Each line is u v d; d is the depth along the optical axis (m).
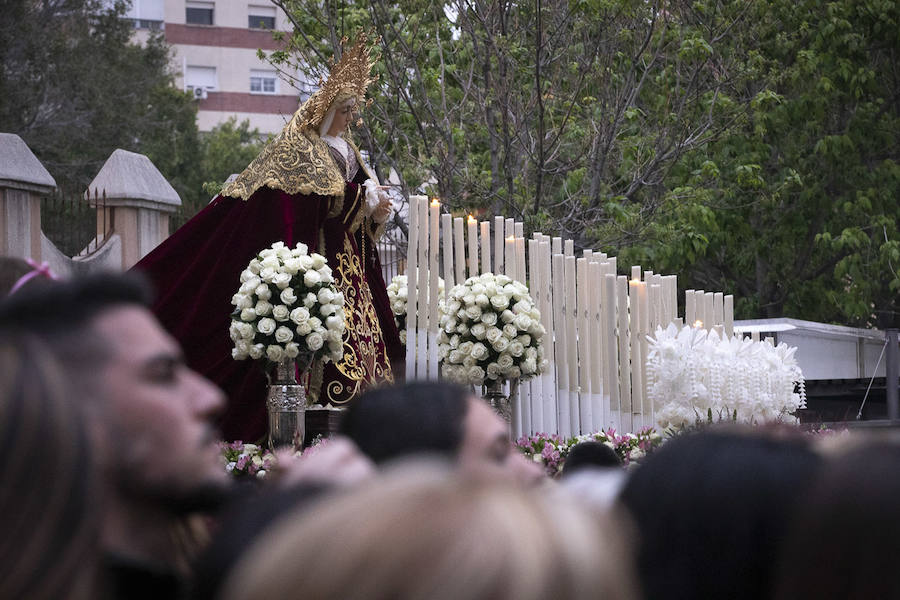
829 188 18.25
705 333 6.48
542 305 8.09
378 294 7.93
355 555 0.79
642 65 14.66
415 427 1.94
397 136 13.00
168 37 41.84
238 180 7.41
